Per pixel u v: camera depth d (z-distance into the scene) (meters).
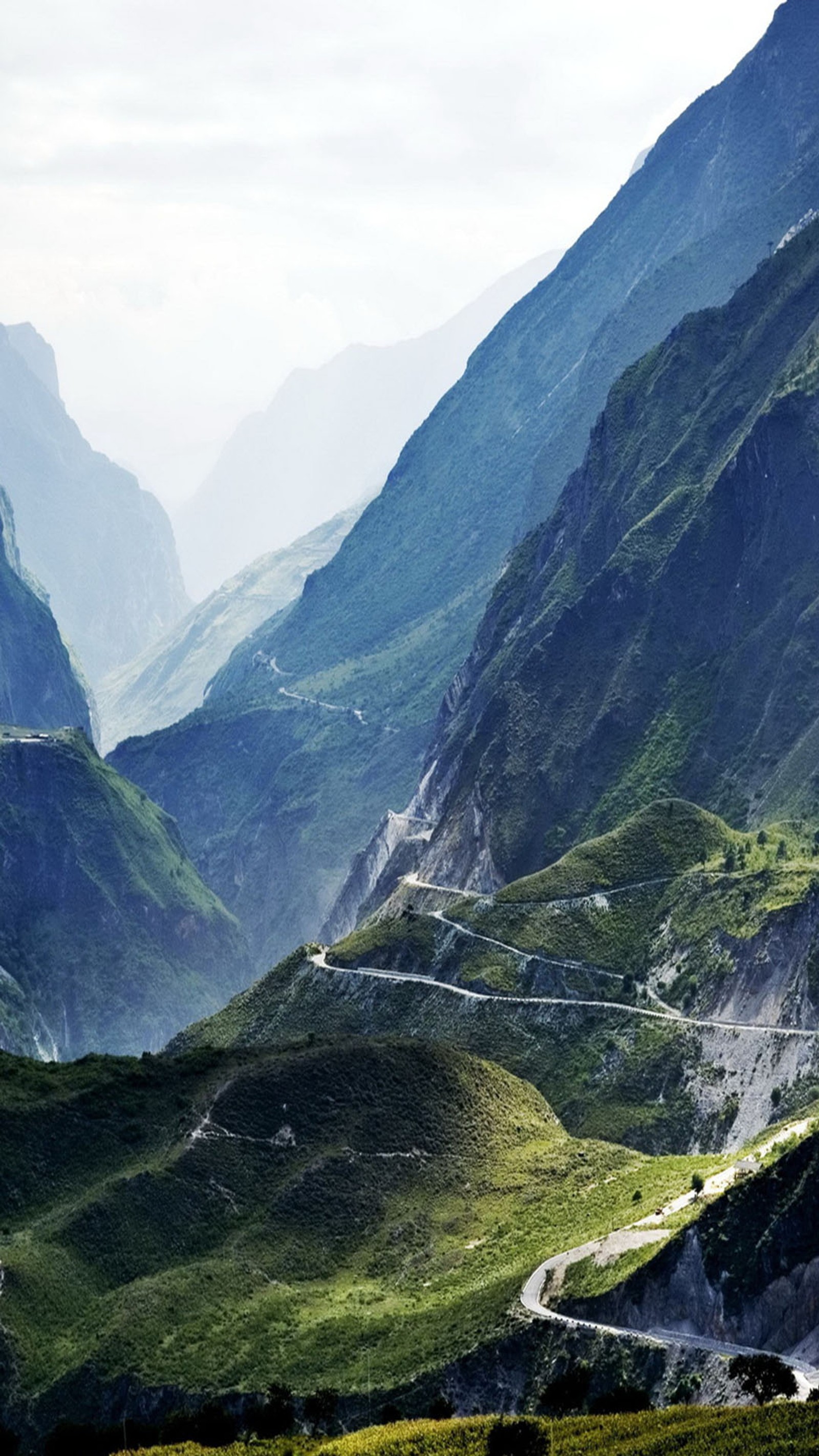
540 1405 145.25
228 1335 175.88
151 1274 190.50
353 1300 181.12
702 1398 137.25
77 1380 172.75
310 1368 165.50
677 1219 160.12
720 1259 146.38
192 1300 182.88
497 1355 152.12
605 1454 125.06
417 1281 181.75
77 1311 184.38
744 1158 178.12
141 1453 150.00
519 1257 173.38
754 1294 143.62
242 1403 162.88
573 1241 168.50
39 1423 171.00
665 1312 147.38
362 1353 165.00
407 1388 154.38
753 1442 120.00
